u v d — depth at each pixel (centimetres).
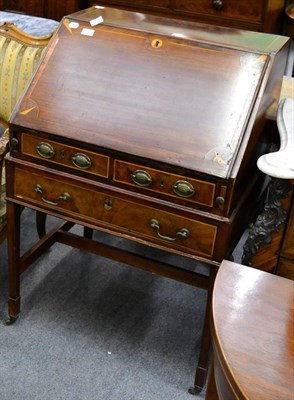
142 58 157
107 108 154
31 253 189
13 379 172
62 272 221
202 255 152
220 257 149
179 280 176
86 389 171
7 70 202
